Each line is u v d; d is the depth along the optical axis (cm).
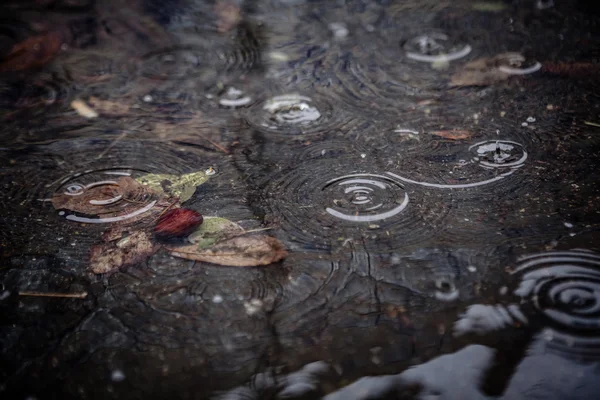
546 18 91
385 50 88
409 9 95
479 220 67
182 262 65
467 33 90
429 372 58
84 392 58
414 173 71
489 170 71
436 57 86
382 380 58
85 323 62
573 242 65
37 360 60
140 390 58
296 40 91
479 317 61
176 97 82
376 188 70
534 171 71
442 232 66
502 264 64
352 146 75
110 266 65
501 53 86
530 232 66
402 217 68
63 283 64
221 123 78
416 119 78
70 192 71
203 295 63
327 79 84
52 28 93
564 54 85
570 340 59
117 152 75
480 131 76
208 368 59
